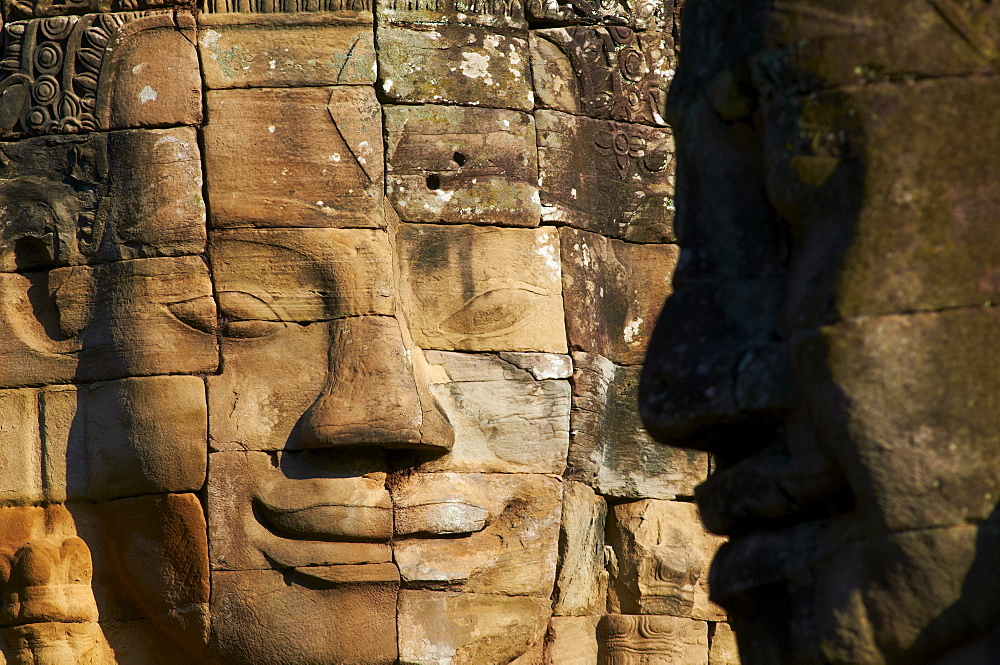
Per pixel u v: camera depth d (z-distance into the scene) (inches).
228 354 594.9
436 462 604.1
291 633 578.2
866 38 257.6
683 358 290.8
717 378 282.0
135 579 600.1
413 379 589.9
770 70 267.9
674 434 290.2
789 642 259.4
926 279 247.1
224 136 606.5
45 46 636.1
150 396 594.6
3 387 623.2
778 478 267.9
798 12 265.4
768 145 269.4
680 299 296.8
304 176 603.5
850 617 243.6
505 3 647.8
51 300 622.8
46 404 617.9
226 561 582.9
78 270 618.2
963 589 236.7
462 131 626.5
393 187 614.9
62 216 622.5
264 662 580.1
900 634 240.2
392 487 596.1
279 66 614.5
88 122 623.8
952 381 242.8
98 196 619.5
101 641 609.6
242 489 585.0
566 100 657.0
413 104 621.6
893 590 240.8
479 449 614.5
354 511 581.9
